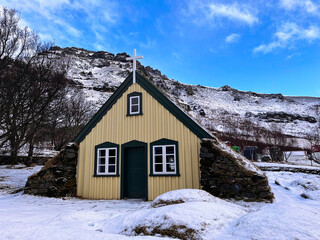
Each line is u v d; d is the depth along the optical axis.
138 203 8.69
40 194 10.28
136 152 10.54
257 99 130.00
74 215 5.26
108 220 4.51
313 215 3.00
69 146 10.95
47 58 17.38
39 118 16.28
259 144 38.47
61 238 3.13
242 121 76.31
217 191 8.23
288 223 2.75
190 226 3.31
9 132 14.91
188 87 128.38
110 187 10.28
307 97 135.62
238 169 8.14
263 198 7.67
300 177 15.46
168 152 10.00
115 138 10.79
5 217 5.44
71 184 10.69
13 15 15.91
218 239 2.96
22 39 16.20
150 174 9.76
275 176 16.14
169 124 10.02
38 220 5.20
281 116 88.19
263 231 2.71
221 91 140.12
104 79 103.38
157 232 3.41
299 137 56.53
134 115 10.73
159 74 153.38
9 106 14.37
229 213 3.92
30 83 14.99
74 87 29.80
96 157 10.85
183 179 9.25
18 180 13.82
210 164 8.68
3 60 14.67
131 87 11.18
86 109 31.78
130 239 3.08
